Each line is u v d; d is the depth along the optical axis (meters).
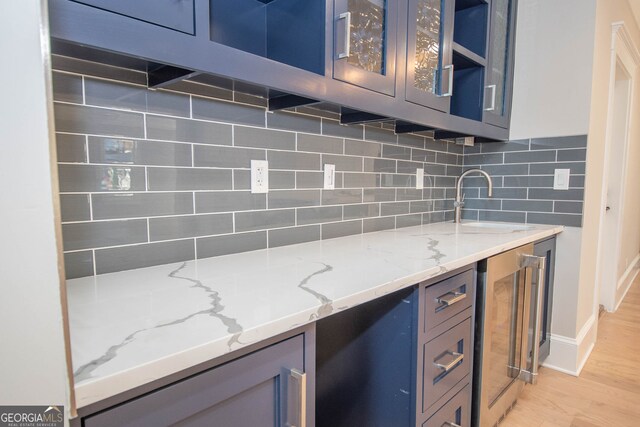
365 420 1.20
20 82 0.36
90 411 0.46
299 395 0.69
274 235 1.32
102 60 0.88
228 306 0.71
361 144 1.65
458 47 1.65
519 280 1.64
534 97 2.11
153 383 0.52
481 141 2.28
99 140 0.91
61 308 0.39
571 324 2.06
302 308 0.70
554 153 2.06
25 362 0.37
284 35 1.17
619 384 1.96
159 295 0.77
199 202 1.11
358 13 1.19
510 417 1.67
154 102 0.99
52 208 0.38
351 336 1.21
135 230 0.99
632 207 3.85
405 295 1.07
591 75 1.93
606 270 3.11
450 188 2.31
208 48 0.83
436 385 1.16
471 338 1.34
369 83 1.21
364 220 1.70
